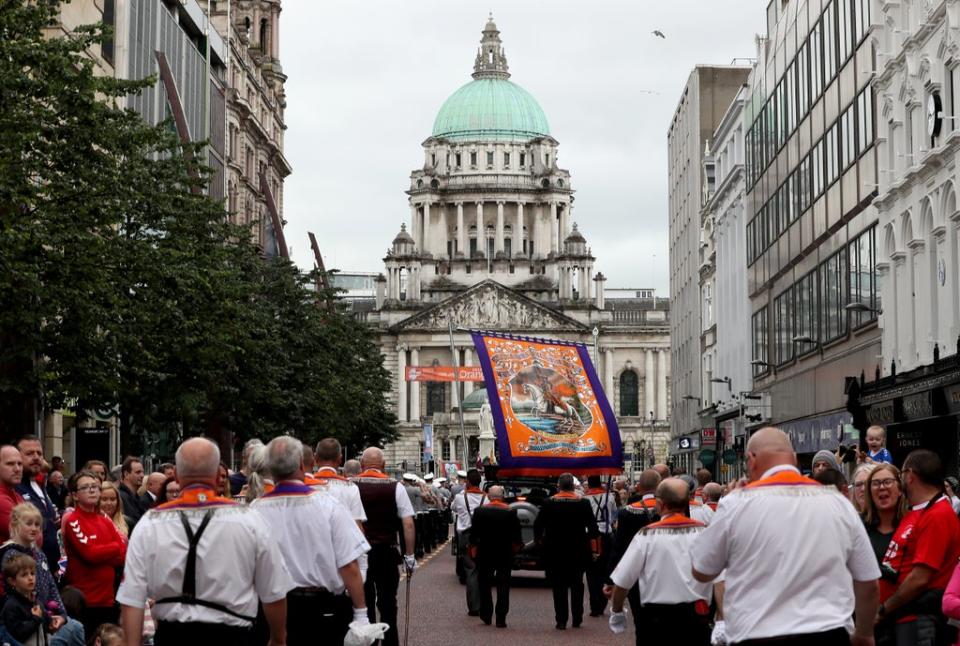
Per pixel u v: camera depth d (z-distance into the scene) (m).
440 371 124.12
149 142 34.84
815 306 54.75
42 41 32.19
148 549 11.29
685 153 105.25
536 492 40.91
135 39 61.25
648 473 21.84
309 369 66.25
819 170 53.69
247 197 96.31
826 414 52.19
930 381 34.53
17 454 16.86
